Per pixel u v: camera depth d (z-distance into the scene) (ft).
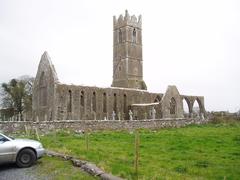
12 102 281.95
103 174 47.62
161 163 62.69
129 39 302.04
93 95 229.86
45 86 216.95
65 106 208.64
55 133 110.52
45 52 220.84
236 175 53.57
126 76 295.28
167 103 224.94
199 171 56.18
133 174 48.91
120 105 242.78
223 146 90.27
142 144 93.30
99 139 104.22
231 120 204.03
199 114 256.93
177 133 130.31
